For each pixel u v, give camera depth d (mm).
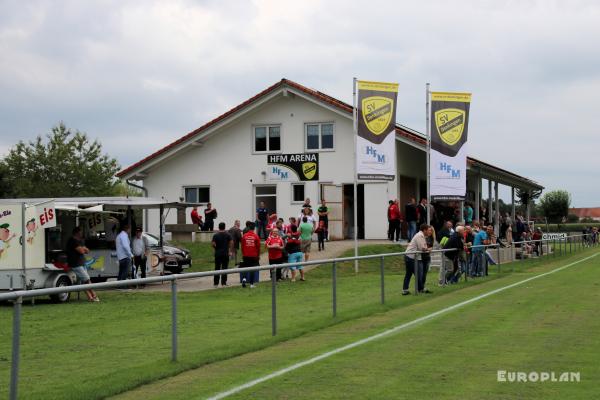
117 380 8688
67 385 8266
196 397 8055
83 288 8477
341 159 39031
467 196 47500
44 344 7922
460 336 12102
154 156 41375
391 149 28062
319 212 34469
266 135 40406
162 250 26859
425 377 8875
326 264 14820
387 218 37875
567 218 112188
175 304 10164
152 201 25891
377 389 8273
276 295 12836
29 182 61406
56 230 23188
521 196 60438
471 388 8250
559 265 33625
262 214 34969
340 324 14180
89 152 65312
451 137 30219
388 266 20719
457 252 22734
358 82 27609
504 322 13742
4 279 20547
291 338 12430
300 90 38812
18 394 7578
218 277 11242
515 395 7914
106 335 8867
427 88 30969
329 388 8375
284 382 8734
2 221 20641
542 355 10219
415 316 15062
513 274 28031
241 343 11578
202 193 41594
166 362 9891
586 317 14281
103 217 25797
